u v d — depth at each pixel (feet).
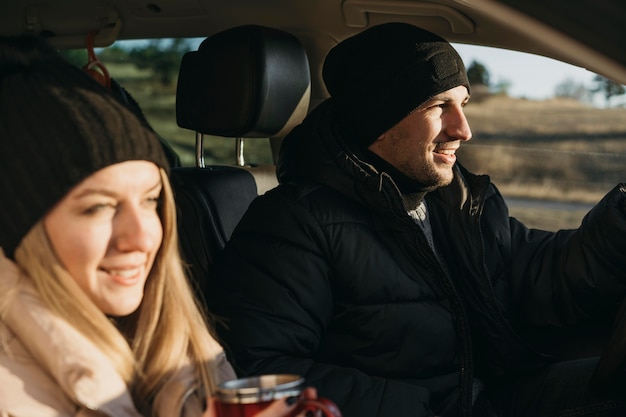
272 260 6.88
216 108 8.00
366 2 8.07
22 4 8.39
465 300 7.86
